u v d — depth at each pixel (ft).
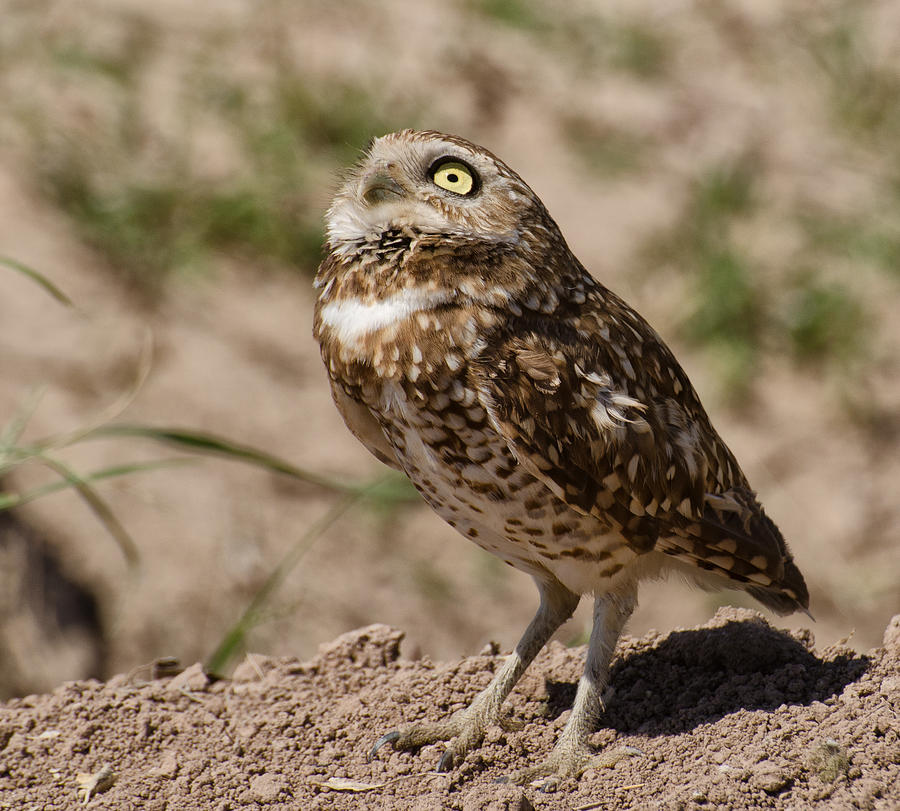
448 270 17.62
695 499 18.42
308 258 53.98
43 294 47.39
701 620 44.39
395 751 17.71
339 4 65.77
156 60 59.06
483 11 71.56
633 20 75.05
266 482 45.09
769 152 65.36
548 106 64.85
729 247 58.29
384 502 45.60
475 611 44.32
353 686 19.79
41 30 58.49
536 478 17.49
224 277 51.88
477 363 17.26
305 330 51.55
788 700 18.03
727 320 56.24
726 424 53.42
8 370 44.27
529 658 18.49
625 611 18.35
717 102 68.39
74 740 18.10
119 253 50.37
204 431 45.68
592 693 17.65
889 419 54.13
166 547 41.47
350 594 42.91
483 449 17.51
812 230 60.90
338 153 54.90
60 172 51.85
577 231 58.23
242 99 57.88
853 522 50.21
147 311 49.01
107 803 16.67
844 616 46.80
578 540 17.94
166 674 21.52
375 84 60.90
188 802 16.63
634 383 18.40
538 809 16.05
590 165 62.28
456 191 18.11
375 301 17.84
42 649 38.99
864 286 58.95
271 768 17.40
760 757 15.98
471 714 17.94
